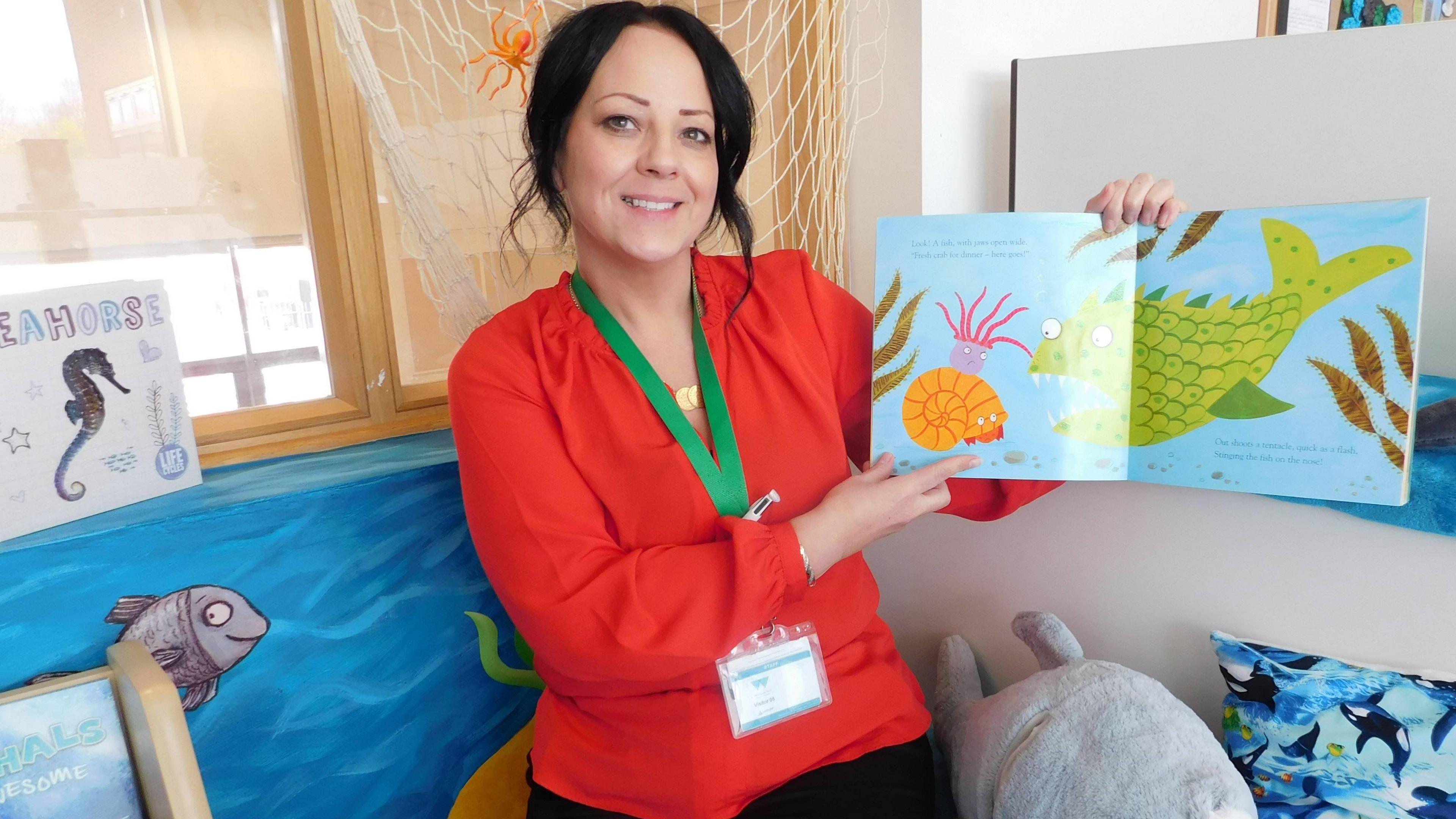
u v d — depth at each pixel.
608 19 0.98
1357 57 1.17
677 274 1.08
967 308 1.07
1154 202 1.02
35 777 0.87
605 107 0.97
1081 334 1.06
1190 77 1.31
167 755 0.84
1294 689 1.11
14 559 0.91
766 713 1.00
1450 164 1.12
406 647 1.24
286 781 1.14
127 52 1.38
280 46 1.28
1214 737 1.10
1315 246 0.96
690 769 1.00
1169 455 1.06
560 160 1.05
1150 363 1.06
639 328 1.08
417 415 1.43
